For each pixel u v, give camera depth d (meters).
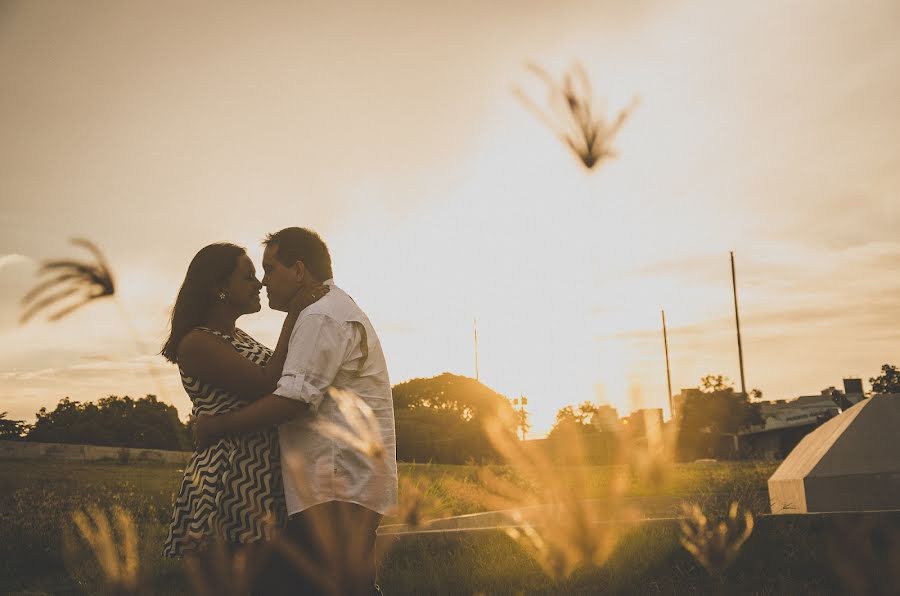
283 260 3.15
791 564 4.79
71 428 19.47
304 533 2.77
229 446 2.93
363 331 3.04
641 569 4.72
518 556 5.10
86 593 5.22
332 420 2.85
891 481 7.63
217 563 2.81
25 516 7.83
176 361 3.10
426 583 4.89
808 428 60.66
